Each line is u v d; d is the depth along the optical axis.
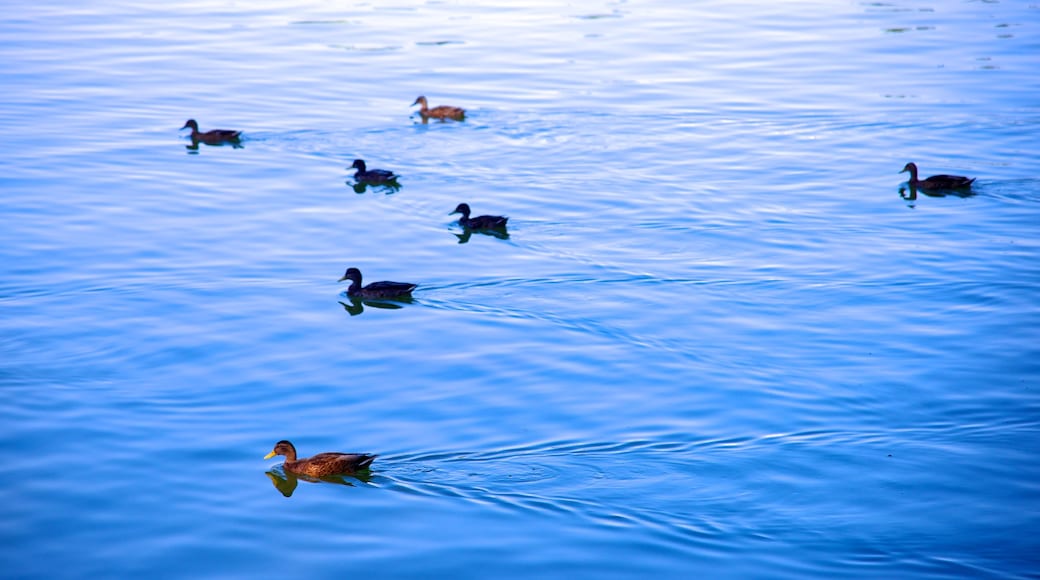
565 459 24.48
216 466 24.27
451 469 24.08
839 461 24.39
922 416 26.55
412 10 79.44
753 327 32.12
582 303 33.94
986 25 73.88
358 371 29.17
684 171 47.16
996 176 46.16
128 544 21.28
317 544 21.30
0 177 44.75
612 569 20.47
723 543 21.30
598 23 75.69
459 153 50.00
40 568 20.48
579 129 53.22
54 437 25.33
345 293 34.75
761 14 78.44
